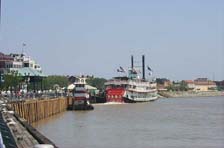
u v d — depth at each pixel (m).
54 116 138.00
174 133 86.88
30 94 128.25
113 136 81.50
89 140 75.75
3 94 130.50
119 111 164.75
